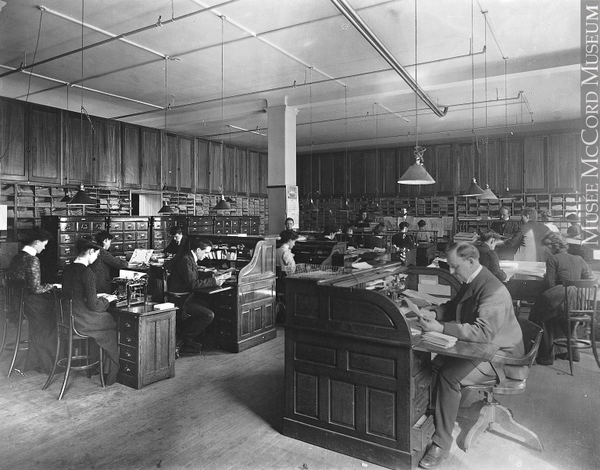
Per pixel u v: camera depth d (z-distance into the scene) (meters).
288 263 7.48
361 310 3.17
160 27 7.25
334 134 15.85
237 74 9.64
